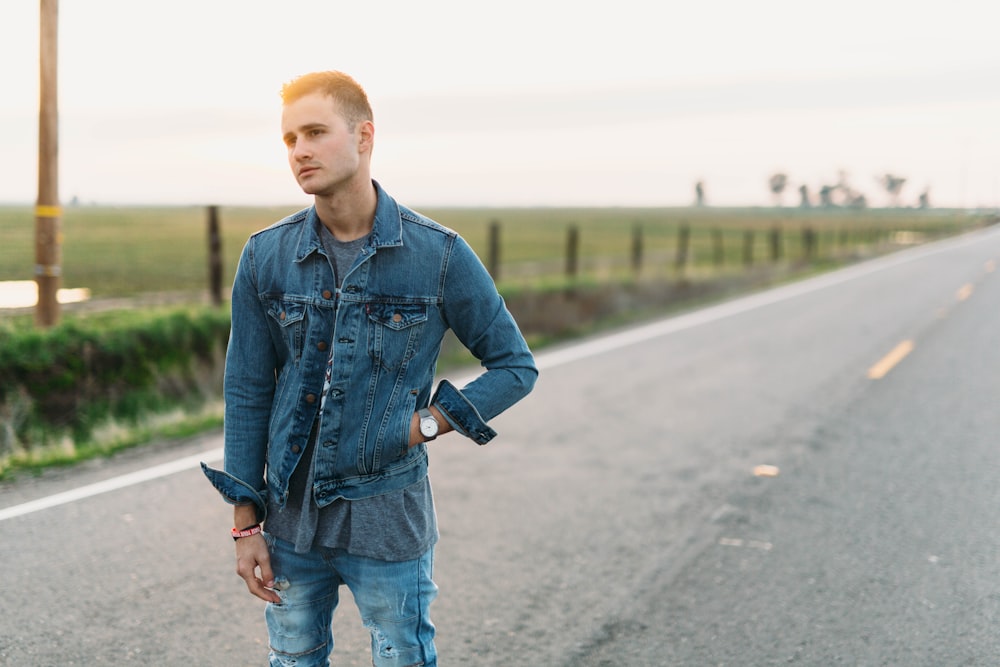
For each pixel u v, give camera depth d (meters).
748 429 7.11
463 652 3.44
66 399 6.55
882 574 4.27
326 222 2.00
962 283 21.45
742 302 17.14
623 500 5.31
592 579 4.15
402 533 2.09
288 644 2.23
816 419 7.47
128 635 3.48
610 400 8.14
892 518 5.06
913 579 4.21
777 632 3.66
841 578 4.21
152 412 6.88
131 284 16.22
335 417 2.00
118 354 6.99
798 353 10.89
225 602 3.80
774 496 5.44
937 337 12.26
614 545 4.58
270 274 2.04
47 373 6.47
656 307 15.90
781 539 4.71
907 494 5.50
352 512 2.04
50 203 7.94
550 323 12.38
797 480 5.77
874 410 7.82
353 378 2.00
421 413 2.05
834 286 20.89
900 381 9.12
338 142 1.88
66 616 3.61
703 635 3.63
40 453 5.82
